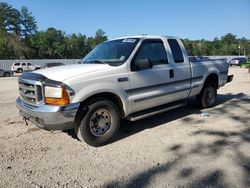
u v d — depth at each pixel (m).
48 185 3.62
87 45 107.81
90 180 3.72
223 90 11.35
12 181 3.74
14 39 79.56
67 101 4.43
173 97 6.12
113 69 4.98
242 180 3.60
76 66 5.20
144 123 6.29
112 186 3.56
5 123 6.47
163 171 3.90
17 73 41.62
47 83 4.45
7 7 96.38
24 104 4.98
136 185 3.56
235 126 5.86
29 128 6.04
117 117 5.09
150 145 4.91
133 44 5.49
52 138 5.37
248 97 9.45
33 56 86.88
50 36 95.50
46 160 4.37
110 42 6.12
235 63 45.25
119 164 4.17
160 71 5.74
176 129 5.78
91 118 4.79
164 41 6.07
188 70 6.48
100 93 4.86
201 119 6.50
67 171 3.99
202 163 4.11
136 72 5.29
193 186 3.49
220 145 4.79
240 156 4.31
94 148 4.84
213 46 101.06
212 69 7.33
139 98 5.34
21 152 4.69
